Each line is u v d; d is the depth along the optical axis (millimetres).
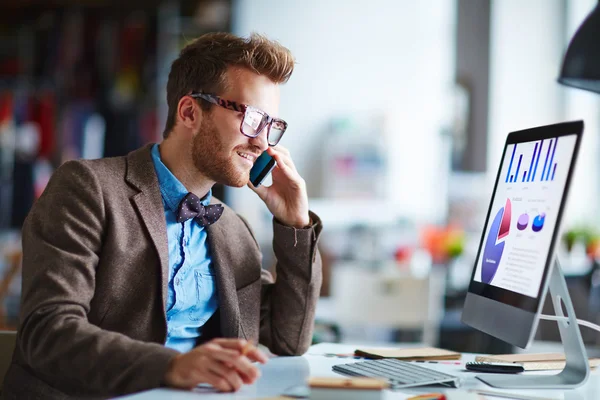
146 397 1269
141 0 6688
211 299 1845
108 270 1629
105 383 1381
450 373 1621
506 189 1687
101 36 6715
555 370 1674
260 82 1773
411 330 4809
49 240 1583
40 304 1501
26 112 6750
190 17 6707
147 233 1682
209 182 1843
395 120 7582
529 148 1624
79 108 6734
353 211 7469
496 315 1574
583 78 2666
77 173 1669
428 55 7574
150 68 6664
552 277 1543
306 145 7680
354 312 4055
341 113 7660
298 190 1902
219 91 1757
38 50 6773
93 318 1627
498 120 7449
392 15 7613
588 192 7000
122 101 6672
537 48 7414
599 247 5074
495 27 7453
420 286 4016
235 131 1754
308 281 1900
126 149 6656
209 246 1858
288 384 1429
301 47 7703
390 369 1553
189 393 1308
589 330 4125
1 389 1779
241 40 1786
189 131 1789
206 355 1321
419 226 7215
